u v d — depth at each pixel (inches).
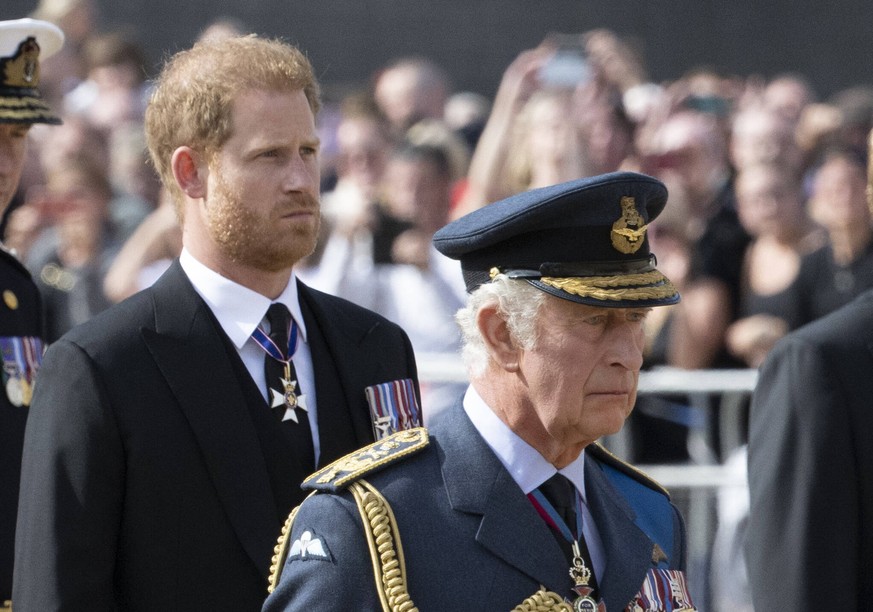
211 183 526.6
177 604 502.0
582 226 422.9
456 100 1603.1
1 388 613.3
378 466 427.2
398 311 1020.5
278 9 1820.9
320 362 546.0
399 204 1043.3
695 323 1050.1
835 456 567.5
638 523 455.2
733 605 925.8
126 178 1217.4
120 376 510.0
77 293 1060.5
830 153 1113.4
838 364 576.1
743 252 1105.4
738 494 934.4
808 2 1929.1
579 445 428.1
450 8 1851.6
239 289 534.0
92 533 495.5
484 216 431.2
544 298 416.2
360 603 409.1
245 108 520.7
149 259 1050.7
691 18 1911.9
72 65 1437.0
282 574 428.5
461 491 422.6
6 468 604.1
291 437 530.3
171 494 505.0
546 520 426.9
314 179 530.9
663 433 946.1
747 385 946.7
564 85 1238.3
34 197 1106.7
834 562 562.6
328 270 1035.3
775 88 1530.5
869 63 1930.4
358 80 1833.2
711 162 1234.6
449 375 951.6
